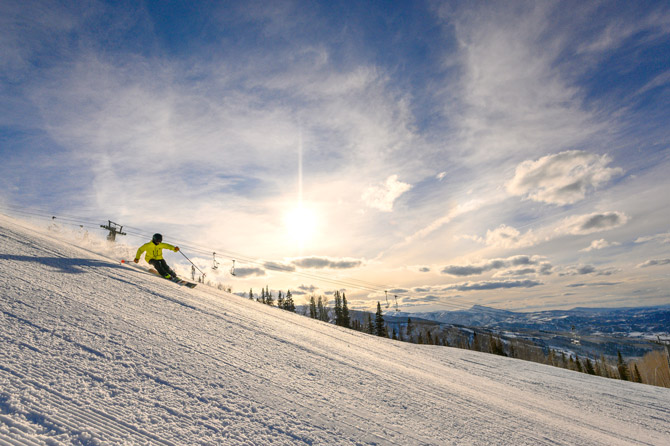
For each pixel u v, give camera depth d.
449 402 5.27
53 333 3.34
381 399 4.35
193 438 2.29
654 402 13.61
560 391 12.87
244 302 10.97
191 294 8.30
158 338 4.09
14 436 1.81
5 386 2.25
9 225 9.41
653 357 59.28
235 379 3.54
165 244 9.94
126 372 2.99
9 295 4.09
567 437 5.25
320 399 3.69
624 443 6.42
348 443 2.84
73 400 2.34
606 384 16.81
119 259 10.82
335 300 75.81
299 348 5.96
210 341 4.65
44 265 6.30
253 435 2.54
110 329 3.89
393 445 3.04
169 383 3.02
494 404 6.32
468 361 16.59
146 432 2.21
